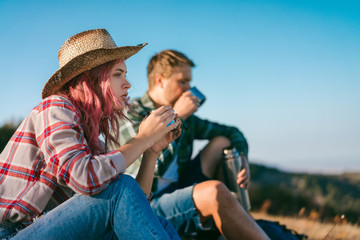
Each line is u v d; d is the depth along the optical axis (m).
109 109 1.54
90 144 1.51
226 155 2.35
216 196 1.88
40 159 1.40
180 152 2.47
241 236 1.86
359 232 2.97
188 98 2.44
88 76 1.52
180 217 2.04
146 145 1.45
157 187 2.30
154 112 1.53
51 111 1.38
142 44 1.59
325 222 3.38
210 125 2.78
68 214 1.28
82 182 1.25
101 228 1.32
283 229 2.26
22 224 1.37
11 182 1.37
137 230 1.28
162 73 2.62
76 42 1.58
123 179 1.34
